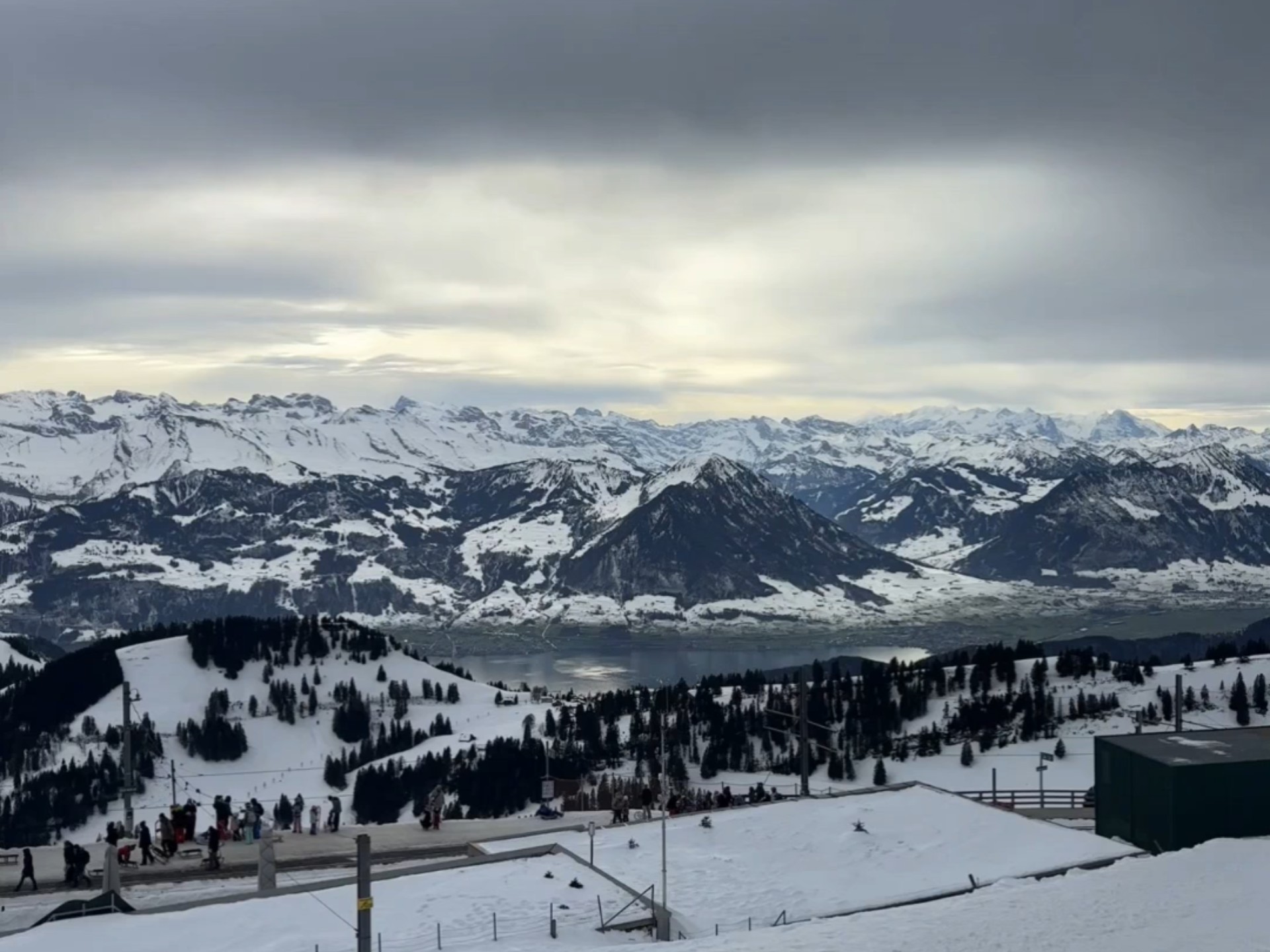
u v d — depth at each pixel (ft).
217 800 324.19
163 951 196.24
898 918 195.21
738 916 217.56
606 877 233.35
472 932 204.03
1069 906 192.44
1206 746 260.01
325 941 199.21
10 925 223.92
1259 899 188.34
